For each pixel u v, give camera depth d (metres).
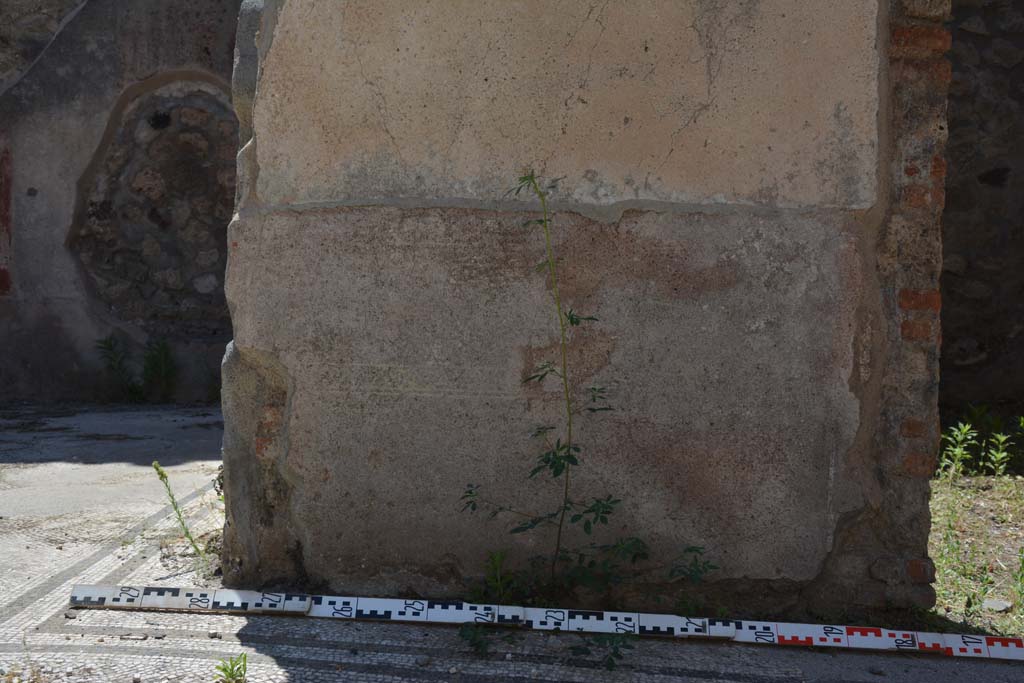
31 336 8.68
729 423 3.09
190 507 4.23
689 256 3.09
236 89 3.20
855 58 3.06
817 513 3.09
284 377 3.16
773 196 3.09
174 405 8.57
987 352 7.16
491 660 2.72
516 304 3.11
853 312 3.08
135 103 8.78
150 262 8.91
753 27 3.06
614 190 3.10
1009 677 2.77
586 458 3.11
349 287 3.13
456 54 3.11
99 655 2.67
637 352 3.10
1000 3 7.04
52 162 8.62
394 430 3.14
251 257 3.15
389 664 2.67
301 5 3.13
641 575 3.12
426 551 3.15
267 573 3.21
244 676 2.53
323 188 3.15
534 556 3.13
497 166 3.12
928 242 3.12
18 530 3.86
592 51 3.09
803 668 2.75
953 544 4.13
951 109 7.10
